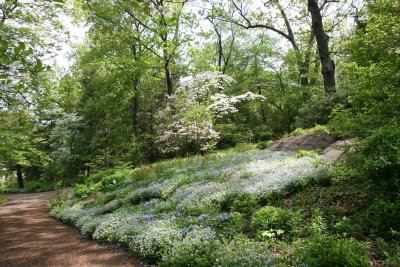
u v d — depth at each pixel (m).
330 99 15.83
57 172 34.25
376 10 6.96
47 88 15.55
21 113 17.61
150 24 25.11
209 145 18.00
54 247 9.05
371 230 5.34
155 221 8.45
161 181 14.30
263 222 6.47
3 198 25.47
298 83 27.19
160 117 23.58
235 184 9.48
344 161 7.32
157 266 6.51
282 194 7.96
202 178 12.06
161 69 29.41
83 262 7.43
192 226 7.34
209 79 20.84
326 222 6.05
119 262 7.17
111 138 28.70
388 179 5.72
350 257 4.36
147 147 27.58
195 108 17.98
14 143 17.66
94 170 30.45
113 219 10.05
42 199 25.77
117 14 22.75
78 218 12.43
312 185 8.06
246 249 5.38
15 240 10.31
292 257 5.09
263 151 15.38
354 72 7.59
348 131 7.35
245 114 27.59
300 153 11.80
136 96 27.92
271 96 26.86
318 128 14.76
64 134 31.75
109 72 31.23
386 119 6.84
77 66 34.22
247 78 29.19
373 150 6.07
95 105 30.83
